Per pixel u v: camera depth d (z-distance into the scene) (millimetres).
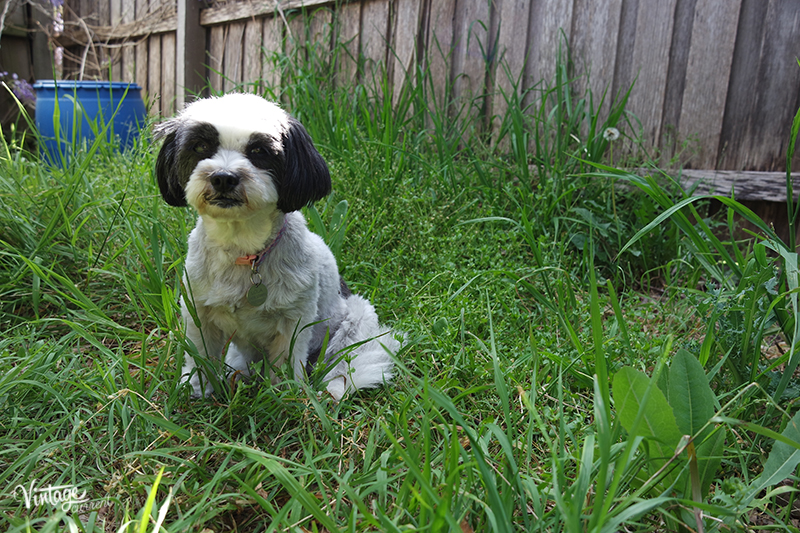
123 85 2543
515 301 1466
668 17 1806
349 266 1576
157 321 1311
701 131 1808
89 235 1583
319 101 2104
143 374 1179
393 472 1021
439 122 1975
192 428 1121
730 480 1004
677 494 955
